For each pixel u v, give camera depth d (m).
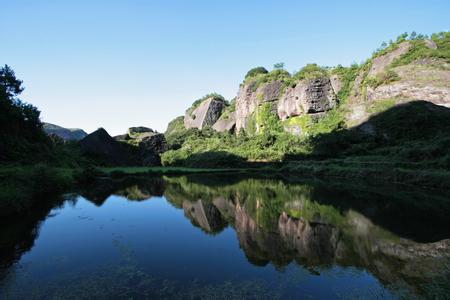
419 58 66.94
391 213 20.64
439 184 31.14
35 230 16.95
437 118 52.50
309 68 104.19
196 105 169.62
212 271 11.11
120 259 12.45
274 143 81.00
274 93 103.31
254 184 40.34
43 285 9.87
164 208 24.08
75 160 57.97
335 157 58.84
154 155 89.06
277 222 19.03
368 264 11.69
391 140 54.34
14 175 24.59
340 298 8.92
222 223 19.00
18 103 48.31
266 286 9.79
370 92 69.00
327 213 21.20
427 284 9.77
